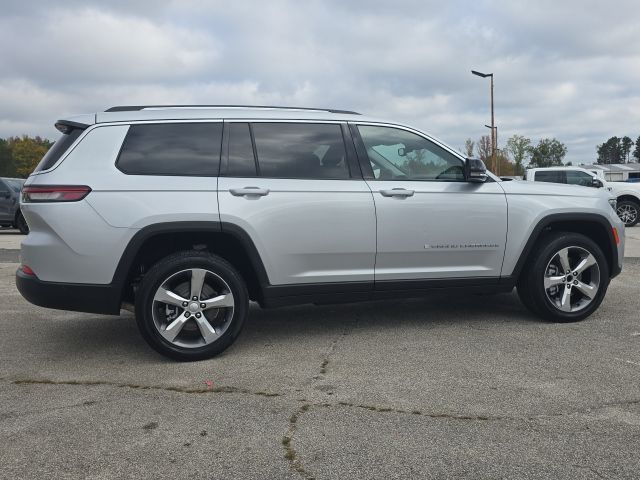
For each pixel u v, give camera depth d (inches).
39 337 191.9
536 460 104.3
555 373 148.8
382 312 221.0
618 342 175.9
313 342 181.3
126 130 163.5
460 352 167.8
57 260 154.6
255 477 99.9
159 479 99.3
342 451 108.3
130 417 124.6
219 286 165.8
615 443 110.4
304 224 170.9
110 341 186.5
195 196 161.6
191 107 174.1
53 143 168.9
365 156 182.7
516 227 193.2
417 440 112.3
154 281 157.5
